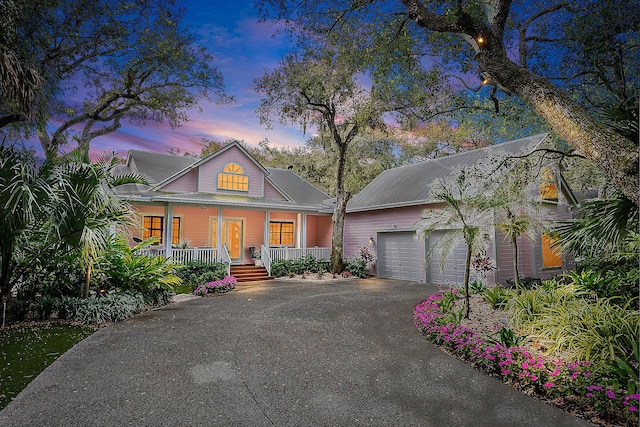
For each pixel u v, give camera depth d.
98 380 4.18
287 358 5.03
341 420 3.35
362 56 8.91
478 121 13.72
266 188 18.52
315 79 14.52
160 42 13.99
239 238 17.36
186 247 14.93
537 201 7.64
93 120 16.09
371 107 12.95
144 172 16.14
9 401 3.63
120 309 7.27
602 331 4.66
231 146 17.14
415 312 7.77
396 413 3.49
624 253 7.07
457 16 4.85
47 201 6.03
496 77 4.39
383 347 5.56
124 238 8.84
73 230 6.48
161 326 6.74
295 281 14.46
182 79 15.52
